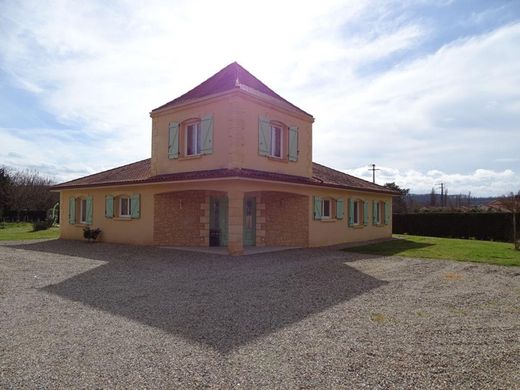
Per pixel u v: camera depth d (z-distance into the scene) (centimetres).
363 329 511
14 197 3672
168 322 532
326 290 746
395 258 1217
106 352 420
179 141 1482
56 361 395
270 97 1464
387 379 362
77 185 1778
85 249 1405
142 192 1530
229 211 1233
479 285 807
